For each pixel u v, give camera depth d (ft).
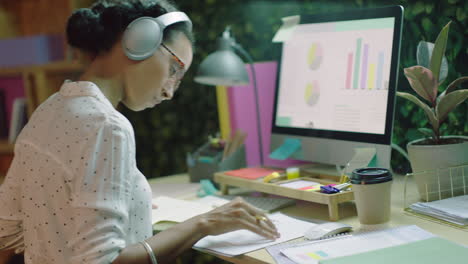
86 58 3.64
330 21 5.12
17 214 3.72
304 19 5.44
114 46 3.54
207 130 8.04
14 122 9.32
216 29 7.68
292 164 6.19
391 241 3.42
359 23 4.81
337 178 4.84
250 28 7.23
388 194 3.91
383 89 4.54
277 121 5.77
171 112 8.48
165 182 6.17
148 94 3.71
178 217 4.40
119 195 3.08
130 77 3.60
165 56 3.71
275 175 4.98
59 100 3.41
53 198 3.14
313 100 5.28
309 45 5.36
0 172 9.93
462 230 3.59
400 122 5.61
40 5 9.53
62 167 3.10
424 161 4.30
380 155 4.51
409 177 5.40
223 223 3.53
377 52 4.62
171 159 8.63
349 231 3.77
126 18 3.51
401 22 4.42
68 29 3.60
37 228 3.24
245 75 5.87
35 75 8.97
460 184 4.29
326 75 5.14
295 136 5.49
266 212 4.51
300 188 4.52
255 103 6.39
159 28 3.59
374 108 4.61
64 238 3.13
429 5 5.20
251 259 3.35
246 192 5.43
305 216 4.34
